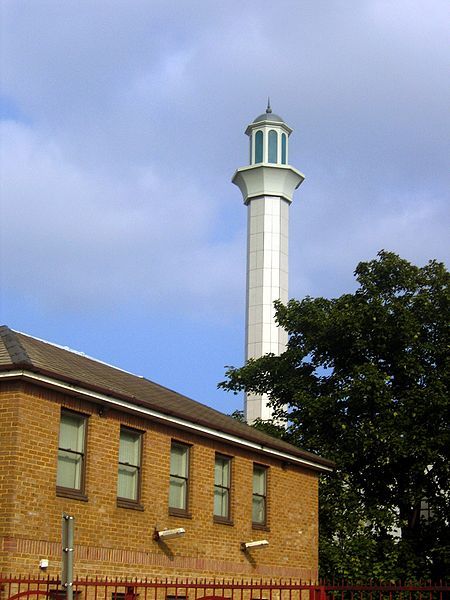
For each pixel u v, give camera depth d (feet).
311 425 112.98
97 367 80.18
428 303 110.42
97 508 64.85
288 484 89.25
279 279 216.33
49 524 60.39
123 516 67.31
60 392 62.44
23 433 59.00
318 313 116.78
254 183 221.87
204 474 77.10
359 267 116.06
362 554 102.22
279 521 86.63
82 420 65.36
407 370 108.37
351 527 104.27
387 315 109.60
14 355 61.41
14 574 56.90
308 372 119.55
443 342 109.70
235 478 81.25
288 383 117.91
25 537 58.18
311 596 44.83
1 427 58.95
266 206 220.43
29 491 58.95
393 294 114.62
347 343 113.19
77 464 64.49
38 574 58.95
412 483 108.06
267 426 116.88
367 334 111.45
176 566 71.92
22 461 58.65
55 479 61.36
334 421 109.09
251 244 219.82
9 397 59.31
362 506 106.83
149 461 70.79
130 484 69.51
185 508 75.05
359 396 106.63
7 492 57.77
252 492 83.71
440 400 102.99
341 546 104.88
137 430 70.38
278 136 226.79
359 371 107.34
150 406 69.97
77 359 78.79
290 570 86.84
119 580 65.82
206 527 76.28
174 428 74.08
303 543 89.97
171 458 74.43
